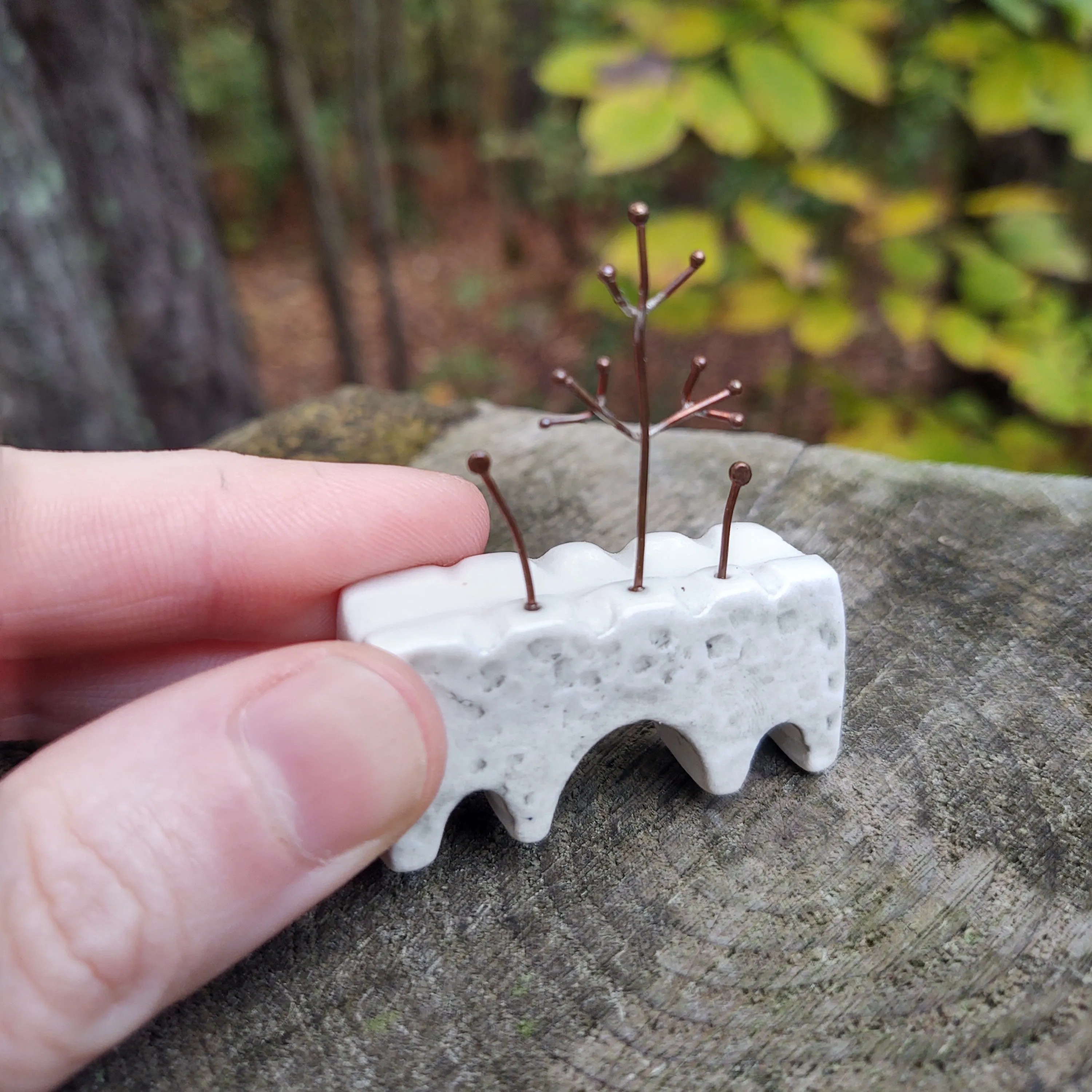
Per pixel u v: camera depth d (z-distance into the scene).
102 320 0.23
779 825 0.09
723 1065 0.07
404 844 0.08
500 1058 0.07
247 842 0.07
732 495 0.08
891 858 0.08
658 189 0.38
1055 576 0.11
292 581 0.10
